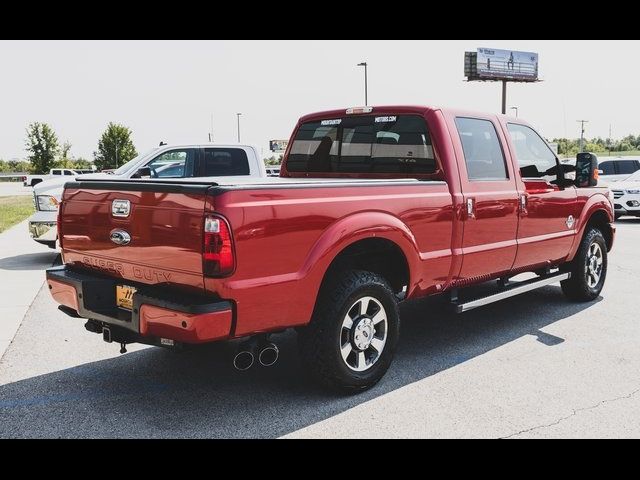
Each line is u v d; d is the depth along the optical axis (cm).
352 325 403
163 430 359
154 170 892
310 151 582
